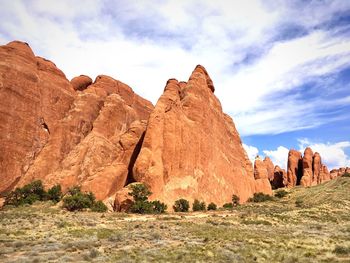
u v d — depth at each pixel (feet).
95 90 289.53
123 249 75.82
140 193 186.29
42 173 227.20
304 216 162.91
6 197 198.70
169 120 228.63
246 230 114.32
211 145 254.47
